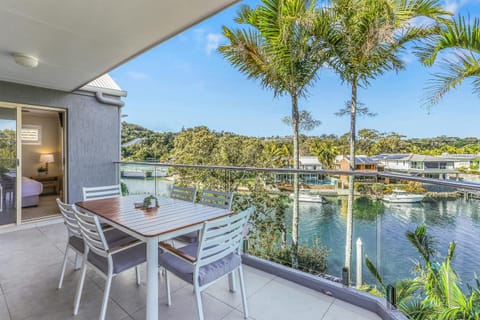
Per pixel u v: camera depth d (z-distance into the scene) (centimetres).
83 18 216
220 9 208
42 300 206
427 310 169
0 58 300
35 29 234
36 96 419
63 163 472
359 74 488
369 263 219
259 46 541
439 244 161
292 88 534
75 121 465
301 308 198
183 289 224
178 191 299
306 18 433
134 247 203
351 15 439
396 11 417
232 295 215
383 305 187
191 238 237
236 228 180
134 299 209
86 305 200
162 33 246
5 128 393
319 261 260
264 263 258
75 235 216
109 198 279
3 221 388
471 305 144
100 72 350
